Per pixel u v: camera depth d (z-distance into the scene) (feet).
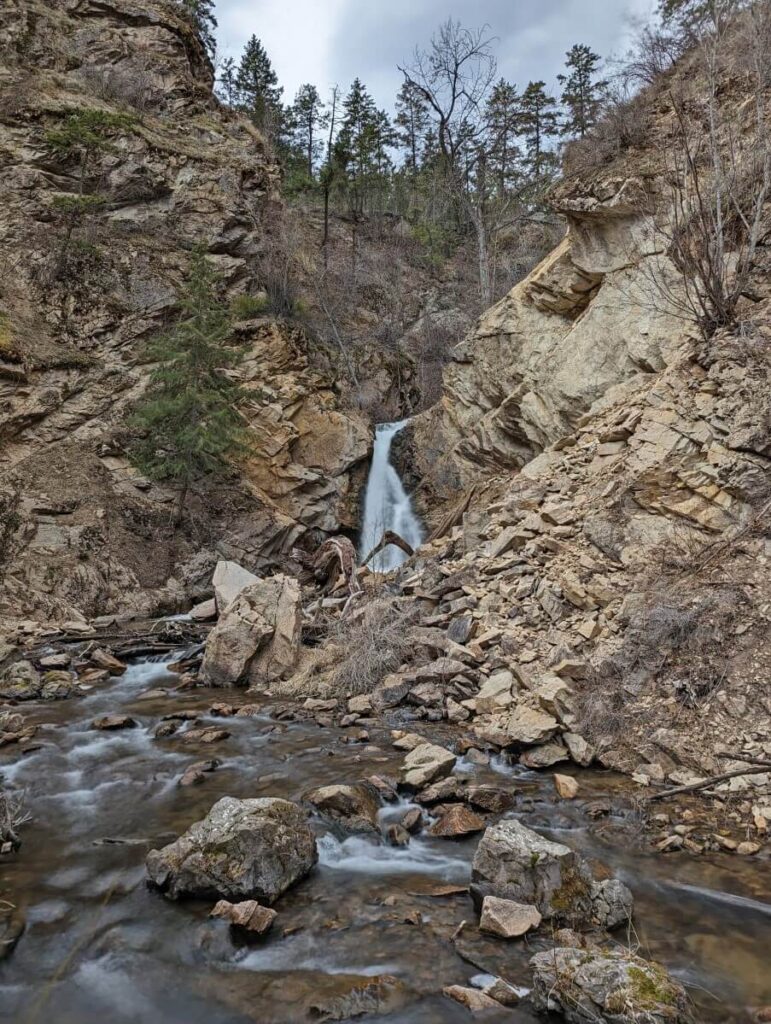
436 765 21.90
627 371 47.98
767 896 15.40
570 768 23.12
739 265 37.91
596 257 51.85
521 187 130.31
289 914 14.94
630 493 34.53
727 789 20.03
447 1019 11.73
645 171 47.73
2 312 63.46
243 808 16.63
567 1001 11.54
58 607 48.57
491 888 15.01
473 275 119.85
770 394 31.58
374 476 81.82
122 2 98.78
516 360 60.85
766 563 27.12
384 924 14.49
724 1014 11.73
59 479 58.13
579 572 32.86
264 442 71.31
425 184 162.30
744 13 47.85
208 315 62.90
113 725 27.40
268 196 94.32
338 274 125.39
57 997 12.53
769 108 43.11
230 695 32.60
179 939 14.14
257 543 64.49
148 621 50.06
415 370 108.78
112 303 70.23
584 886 14.82
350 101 176.35
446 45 95.09
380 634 33.22
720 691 23.41
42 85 82.02
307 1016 11.91
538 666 28.45
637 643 26.84
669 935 14.05
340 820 19.06
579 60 157.07
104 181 78.28
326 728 27.50
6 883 16.29
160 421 61.05
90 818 19.74
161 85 95.30
